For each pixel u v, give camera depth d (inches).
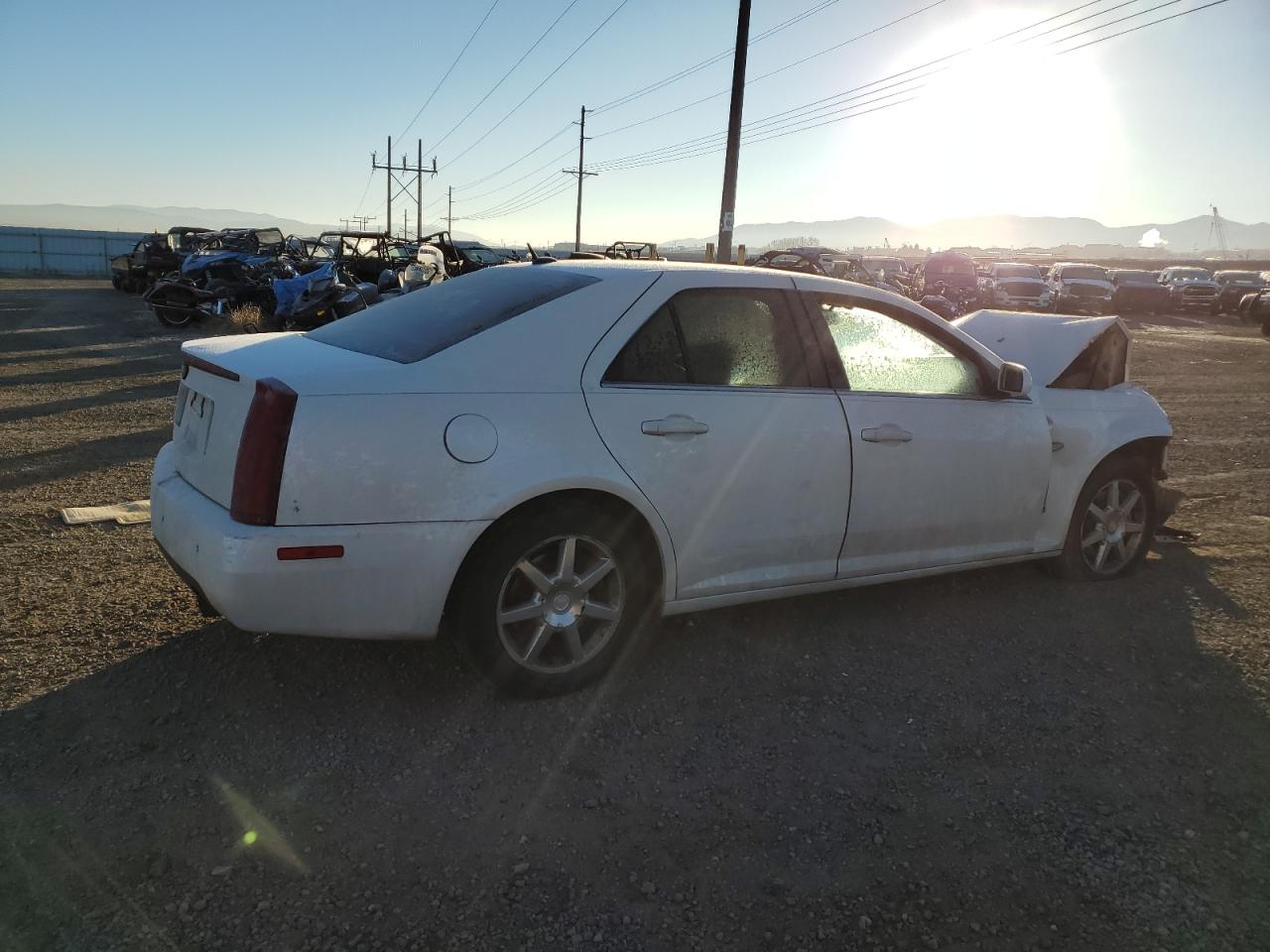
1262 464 325.7
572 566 130.6
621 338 133.9
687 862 100.8
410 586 118.3
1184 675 151.1
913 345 164.1
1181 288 1317.7
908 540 161.6
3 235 1879.9
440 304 143.7
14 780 108.8
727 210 826.2
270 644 147.1
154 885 92.7
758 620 167.8
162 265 1117.1
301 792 109.7
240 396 118.3
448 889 94.7
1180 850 106.2
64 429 319.3
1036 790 117.5
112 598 163.3
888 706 138.0
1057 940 91.4
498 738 124.0
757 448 141.5
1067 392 191.2
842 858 102.7
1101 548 193.2
